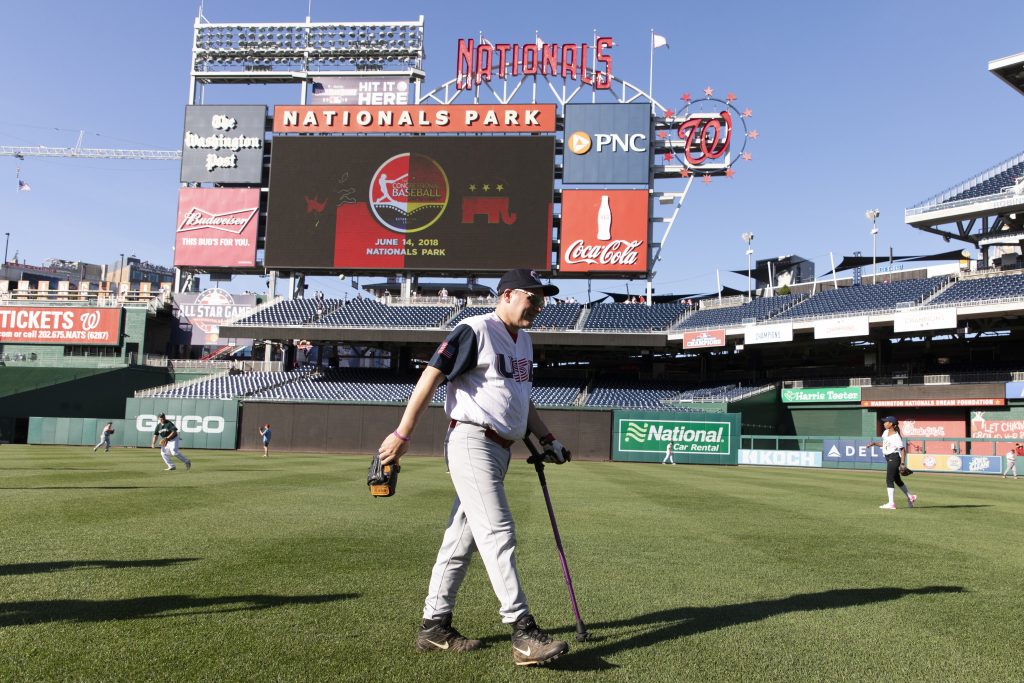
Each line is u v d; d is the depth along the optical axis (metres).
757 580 5.39
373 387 40.00
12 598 4.34
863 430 35.81
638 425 34.38
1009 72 34.28
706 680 3.20
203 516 8.55
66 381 41.16
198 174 40.44
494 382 3.53
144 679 3.03
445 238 38.31
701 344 38.16
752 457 33.56
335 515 8.91
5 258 85.19
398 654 3.46
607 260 38.03
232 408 37.12
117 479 14.34
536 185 38.19
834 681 3.22
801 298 40.16
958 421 32.94
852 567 6.03
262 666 3.22
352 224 38.81
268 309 40.84
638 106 38.88
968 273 35.50
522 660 3.30
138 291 46.06
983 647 3.75
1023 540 8.02
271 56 42.84
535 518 9.27
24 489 11.64
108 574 5.07
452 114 39.69
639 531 8.16
